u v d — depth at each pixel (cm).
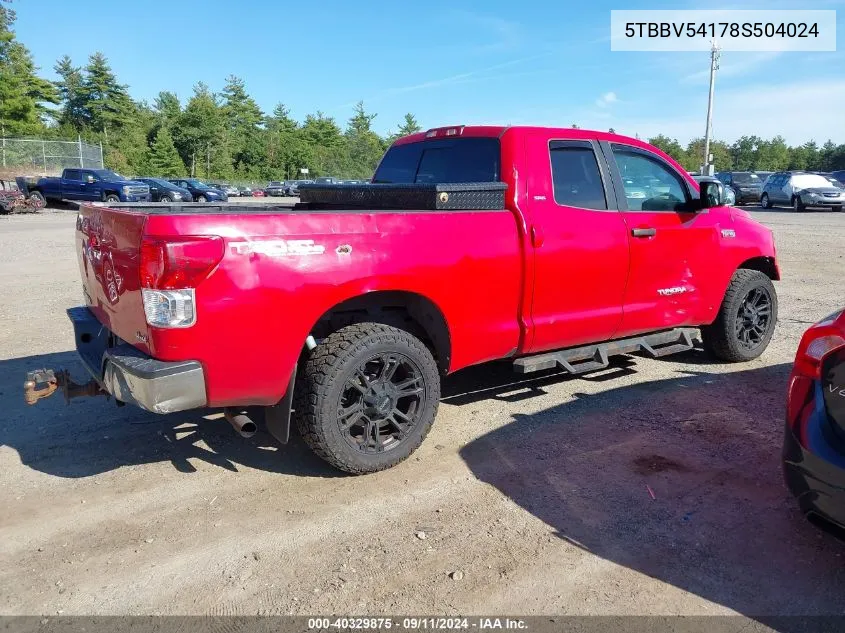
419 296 399
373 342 364
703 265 536
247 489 369
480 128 461
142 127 8088
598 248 461
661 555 305
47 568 295
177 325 311
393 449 385
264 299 330
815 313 814
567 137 463
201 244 311
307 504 352
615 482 375
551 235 436
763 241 583
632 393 521
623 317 490
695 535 322
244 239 324
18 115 6050
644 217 494
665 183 525
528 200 432
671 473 386
